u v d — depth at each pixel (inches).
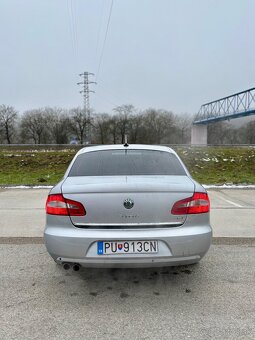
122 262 109.4
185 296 118.8
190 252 111.9
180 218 113.3
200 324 100.3
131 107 3019.2
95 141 2942.9
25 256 160.9
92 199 112.1
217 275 137.3
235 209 269.0
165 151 157.8
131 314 106.3
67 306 111.7
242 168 619.5
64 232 112.7
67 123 2869.1
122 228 111.0
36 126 2906.0
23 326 99.6
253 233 199.3
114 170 136.9
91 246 110.0
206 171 591.5
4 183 450.0
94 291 123.2
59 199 115.6
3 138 2847.0
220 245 177.9
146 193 112.0
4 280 132.6
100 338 93.4
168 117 3105.3
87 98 2662.4
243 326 99.1
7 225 219.3
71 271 141.6
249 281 131.4
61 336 94.3
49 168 629.3
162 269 143.7
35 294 120.5
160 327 98.7
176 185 116.5
